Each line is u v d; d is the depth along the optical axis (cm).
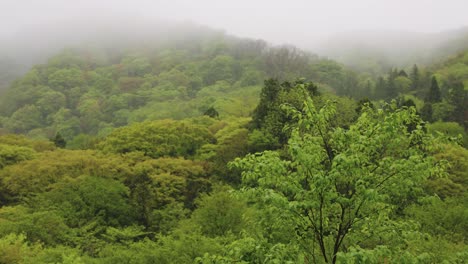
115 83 17938
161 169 4362
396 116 860
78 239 2775
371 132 888
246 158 984
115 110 13862
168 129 5472
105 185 3656
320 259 977
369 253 738
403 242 928
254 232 1121
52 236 2856
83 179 3719
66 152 5088
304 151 871
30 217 2927
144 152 5025
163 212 3478
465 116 7231
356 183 819
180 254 2108
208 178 4559
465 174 3662
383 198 805
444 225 2531
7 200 4069
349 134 896
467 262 901
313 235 921
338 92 12125
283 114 4619
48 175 4072
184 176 4297
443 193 3438
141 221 3625
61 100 15062
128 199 3769
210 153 4916
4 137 5866
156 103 13200
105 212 3459
